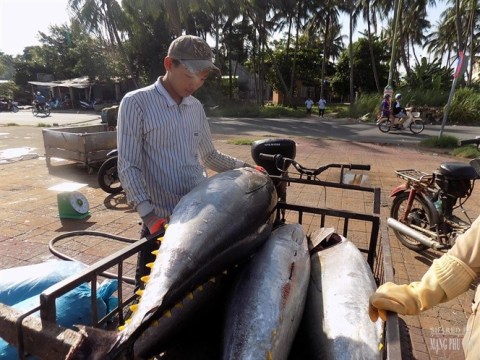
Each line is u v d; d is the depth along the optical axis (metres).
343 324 1.64
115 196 6.79
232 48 37.94
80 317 2.05
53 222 5.38
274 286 1.69
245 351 1.43
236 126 20.67
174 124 2.33
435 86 26.77
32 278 2.40
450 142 13.52
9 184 7.39
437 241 4.41
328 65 51.53
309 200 6.68
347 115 27.62
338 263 2.07
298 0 36.38
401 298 1.39
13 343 1.34
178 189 2.40
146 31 32.56
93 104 38.06
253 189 2.10
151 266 1.60
